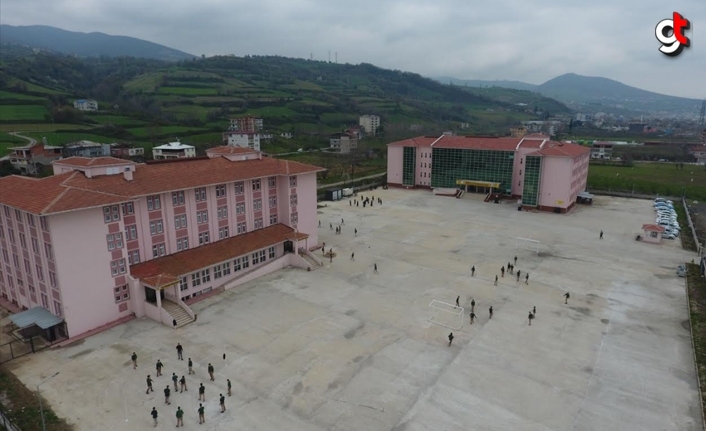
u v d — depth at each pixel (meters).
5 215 47.44
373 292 55.59
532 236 80.88
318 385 36.72
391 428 31.92
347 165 159.88
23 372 38.19
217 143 169.75
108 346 42.53
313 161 161.75
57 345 42.50
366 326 46.75
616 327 47.12
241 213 62.03
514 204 108.06
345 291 55.88
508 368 39.44
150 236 51.03
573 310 51.03
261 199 64.81
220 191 58.62
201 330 45.72
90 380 37.12
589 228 86.88
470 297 54.28
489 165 113.69
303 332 45.38
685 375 38.72
